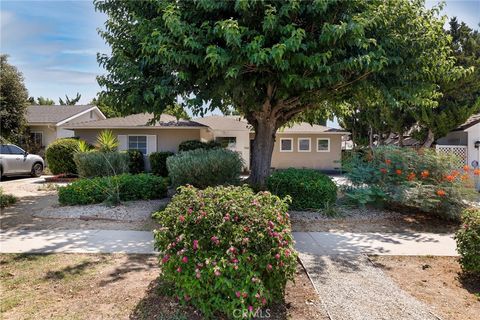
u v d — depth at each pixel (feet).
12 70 50.19
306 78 20.92
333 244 16.02
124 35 26.12
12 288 10.61
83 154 34.68
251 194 10.50
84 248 14.88
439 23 24.39
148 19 23.75
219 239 8.84
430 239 17.12
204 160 24.94
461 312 9.32
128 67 23.88
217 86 21.67
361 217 22.00
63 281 11.15
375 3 22.59
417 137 48.24
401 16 22.74
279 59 18.08
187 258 8.63
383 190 23.25
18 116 50.70
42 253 14.14
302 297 10.10
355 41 19.86
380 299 10.02
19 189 33.94
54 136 63.41
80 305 9.43
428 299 10.12
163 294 9.99
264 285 8.89
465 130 40.34
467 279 11.90
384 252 14.84
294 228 19.12
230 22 17.75
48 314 8.89
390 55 22.66
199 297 8.56
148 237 16.79
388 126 56.24
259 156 29.73
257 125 30.55
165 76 23.67
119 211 22.25
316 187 23.13
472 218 12.48
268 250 8.98
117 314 8.88
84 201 24.14
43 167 48.98
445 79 25.76
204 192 10.30
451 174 22.30
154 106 23.93
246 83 22.39
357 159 26.91
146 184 26.25
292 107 29.35
